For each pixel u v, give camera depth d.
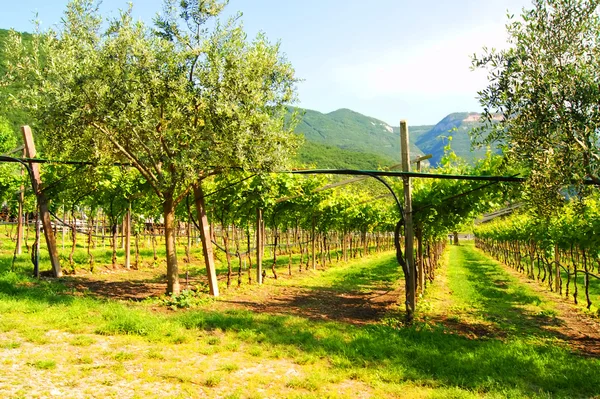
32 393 4.55
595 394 5.39
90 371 5.34
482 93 6.62
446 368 6.11
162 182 9.92
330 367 6.11
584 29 6.04
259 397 4.93
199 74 9.30
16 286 10.02
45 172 13.10
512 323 9.73
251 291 12.66
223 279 14.80
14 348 5.93
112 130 9.19
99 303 8.88
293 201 16.17
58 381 4.96
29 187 17.39
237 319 8.24
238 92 9.16
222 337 7.36
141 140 9.29
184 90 9.11
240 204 13.88
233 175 11.80
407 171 9.48
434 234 16.12
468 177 8.06
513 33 6.48
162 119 9.45
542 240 16.45
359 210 25.34
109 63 8.81
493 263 28.45
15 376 4.96
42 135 9.55
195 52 9.16
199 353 6.45
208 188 13.98
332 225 23.38
